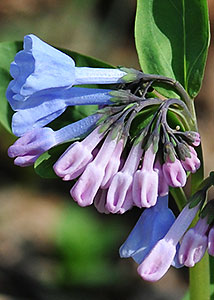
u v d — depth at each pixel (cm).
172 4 29
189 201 26
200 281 29
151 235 26
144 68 29
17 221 54
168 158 26
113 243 49
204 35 29
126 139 26
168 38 29
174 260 27
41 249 51
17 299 48
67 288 48
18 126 26
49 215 54
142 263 26
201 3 28
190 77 29
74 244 48
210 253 26
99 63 30
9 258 51
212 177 27
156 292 47
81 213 50
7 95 26
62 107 26
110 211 26
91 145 26
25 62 25
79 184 26
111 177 26
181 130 28
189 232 26
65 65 26
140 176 26
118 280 48
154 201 26
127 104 26
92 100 26
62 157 26
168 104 26
